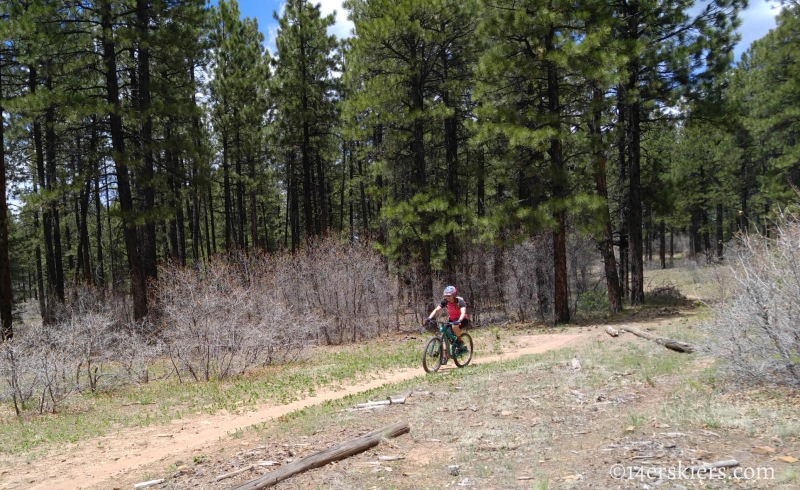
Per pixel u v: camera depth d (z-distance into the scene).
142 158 18.56
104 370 14.10
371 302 19.64
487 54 17.34
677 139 40.41
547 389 7.71
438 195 18.94
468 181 23.16
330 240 20.30
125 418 9.06
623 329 13.93
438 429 6.29
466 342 15.09
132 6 19.25
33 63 17.27
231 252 22.17
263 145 30.92
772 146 33.09
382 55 19.09
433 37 18.38
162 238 34.09
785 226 6.52
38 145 22.69
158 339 13.31
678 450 4.64
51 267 24.50
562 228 17.50
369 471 5.09
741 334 6.53
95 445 7.45
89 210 35.22
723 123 18.70
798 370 5.97
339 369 12.17
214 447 6.70
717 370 7.01
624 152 21.27
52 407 10.65
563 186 17.14
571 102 17.14
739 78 28.80
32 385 10.48
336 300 18.77
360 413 7.52
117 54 19.61
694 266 31.28
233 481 5.23
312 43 28.66
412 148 20.69
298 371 12.62
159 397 10.80
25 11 17.61
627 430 5.32
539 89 18.34
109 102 18.08
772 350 6.24
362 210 39.38
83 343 11.95
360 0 21.92
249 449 6.31
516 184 18.78
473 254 20.06
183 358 12.63
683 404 6.00
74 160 19.78
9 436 8.45
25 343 10.96
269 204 42.72
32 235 30.84
